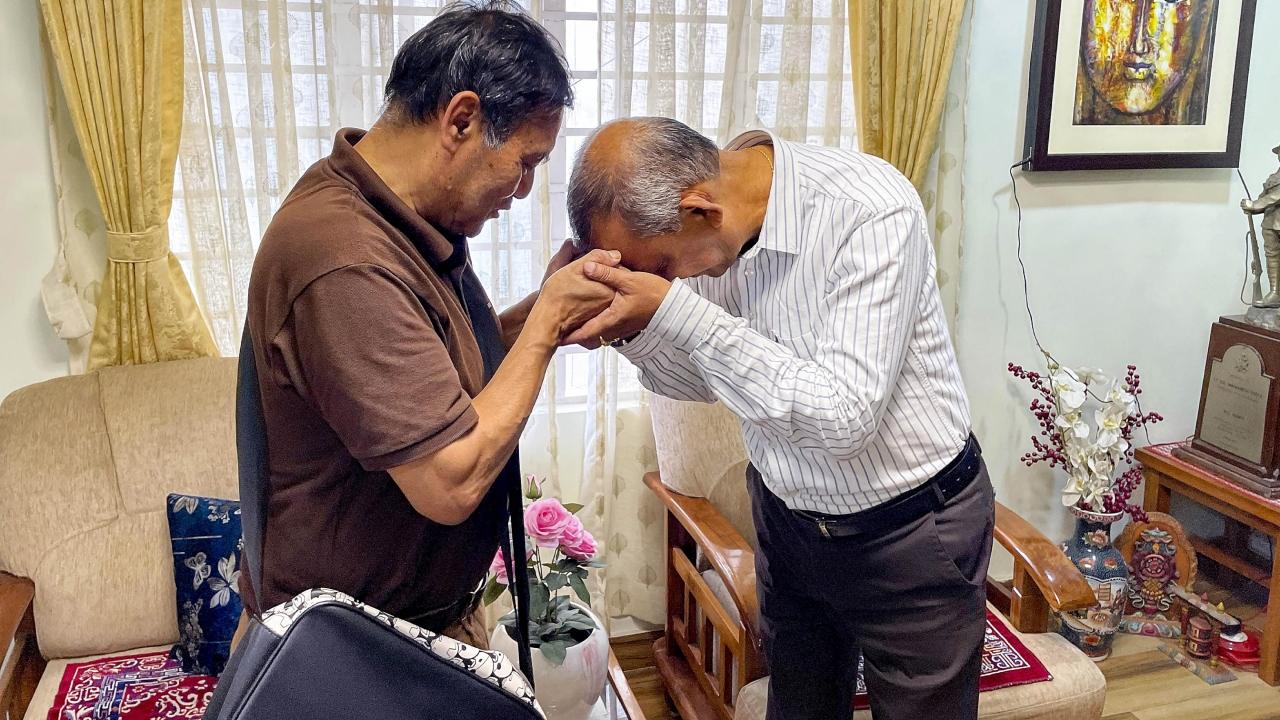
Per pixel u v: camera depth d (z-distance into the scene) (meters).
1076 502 2.53
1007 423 2.71
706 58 2.22
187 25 1.90
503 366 1.05
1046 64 2.39
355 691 0.94
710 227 1.27
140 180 1.86
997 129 2.47
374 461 0.91
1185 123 2.56
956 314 2.54
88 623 1.78
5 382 1.98
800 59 2.23
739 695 1.86
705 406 2.17
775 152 1.36
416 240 1.00
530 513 1.67
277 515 1.02
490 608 2.27
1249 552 2.73
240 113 2.00
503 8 1.02
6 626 1.61
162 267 1.93
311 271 0.90
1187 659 2.52
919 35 2.23
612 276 1.17
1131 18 2.43
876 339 1.28
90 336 2.00
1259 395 2.43
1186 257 2.73
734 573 1.86
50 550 1.77
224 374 1.92
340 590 1.03
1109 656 2.55
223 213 2.00
